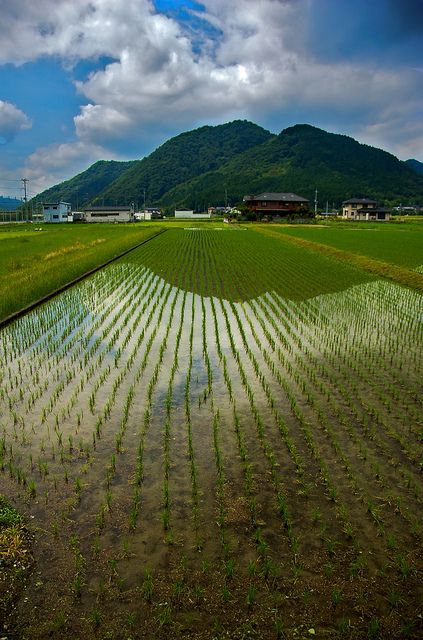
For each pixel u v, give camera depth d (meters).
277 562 4.91
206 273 25.45
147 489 6.12
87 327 14.41
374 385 9.73
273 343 12.48
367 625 4.22
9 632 4.10
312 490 6.12
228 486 6.20
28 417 8.30
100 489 6.11
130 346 12.49
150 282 22.56
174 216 151.00
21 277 21.34
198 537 5.25
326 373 10.41
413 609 4.37
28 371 10.68
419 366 10.95
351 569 4.78
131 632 4.14
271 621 4.25
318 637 4.11
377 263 26.97
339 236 52.94
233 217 110.62
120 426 7.91
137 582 4.65
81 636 4.10
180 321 15.18
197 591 4.51
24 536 5.22
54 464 6.72
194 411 8.50
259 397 9.11
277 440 7.42
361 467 6.64
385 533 5.32
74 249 35.16
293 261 30.61
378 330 14.02
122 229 69.38
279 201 115.50
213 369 10.70
